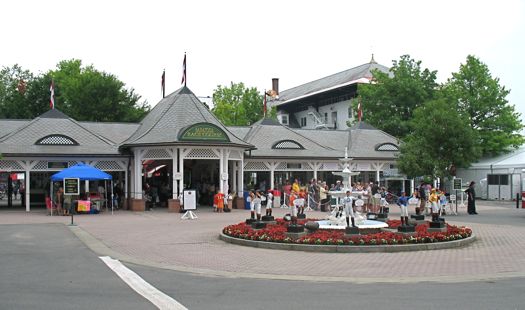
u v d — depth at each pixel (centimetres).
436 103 3406
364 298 1004
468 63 5369
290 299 1002
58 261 1468
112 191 3412
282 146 4209
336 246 1639
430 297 1007
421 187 3200
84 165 3231
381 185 4531
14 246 1773
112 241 1906
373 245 1650
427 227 1966
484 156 5419
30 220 2778
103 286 1131
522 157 4866
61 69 7238
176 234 2127
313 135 4800
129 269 1352
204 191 4100
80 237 2017
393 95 5750
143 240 1936
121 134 4066
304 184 4625
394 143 4697
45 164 3516
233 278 1235
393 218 2755
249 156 3975
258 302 977
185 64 3922
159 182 4431
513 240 1908
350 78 7681
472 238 1858
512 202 4566
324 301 982
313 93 7812
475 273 1273
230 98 6931
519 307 919
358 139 4741
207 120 3691
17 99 6169
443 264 1405
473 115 5328
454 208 3731
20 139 3553
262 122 4525
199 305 953
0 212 3381
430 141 3284
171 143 3350
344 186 2241
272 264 1426
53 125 3769
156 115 3950
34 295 1040
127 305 954
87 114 5972
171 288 1113
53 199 3275
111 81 6144
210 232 2198
